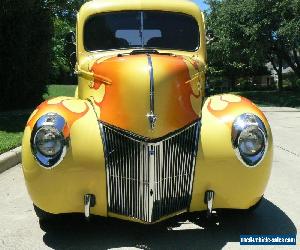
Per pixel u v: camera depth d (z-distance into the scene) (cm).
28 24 1623
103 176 444
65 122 446
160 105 445
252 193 461
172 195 449
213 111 475
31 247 466
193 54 596
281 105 2733
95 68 503
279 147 1089
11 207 610
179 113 453
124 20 600
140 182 440
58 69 4025
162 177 442
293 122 1680
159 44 594
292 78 5112
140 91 446
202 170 452
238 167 452
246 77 5269
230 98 498
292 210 587
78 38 597
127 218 449
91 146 445
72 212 462
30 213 581
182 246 462
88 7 601
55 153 439
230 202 463
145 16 601
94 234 498
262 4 2847
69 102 479
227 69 5019
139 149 438
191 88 476
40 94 1906
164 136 440
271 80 5462
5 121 1359
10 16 1558
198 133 456
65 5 2181
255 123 454
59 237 492
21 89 1714
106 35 595
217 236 490
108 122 450
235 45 3083
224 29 3072
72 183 443
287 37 2759
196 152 451
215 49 3219
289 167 856
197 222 530
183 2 617
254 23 2938
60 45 3067
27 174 451
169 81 457
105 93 472
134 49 587
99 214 456
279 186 712
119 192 446
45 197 448
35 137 441
